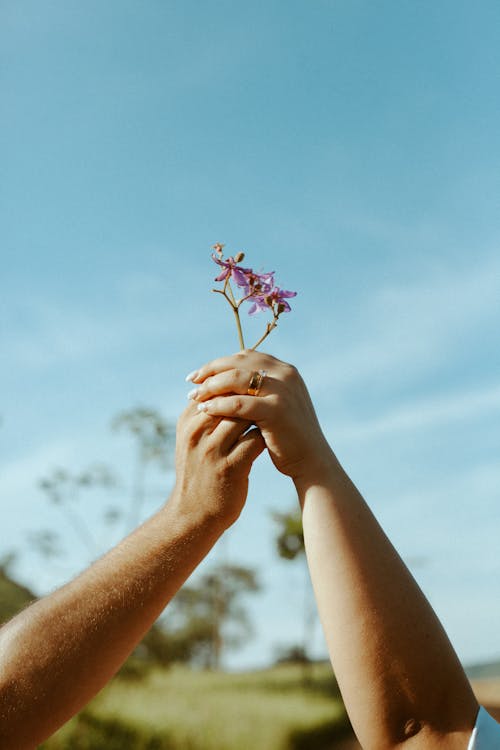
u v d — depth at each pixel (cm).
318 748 1791
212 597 3177
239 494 100
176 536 98
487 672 2902
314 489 97
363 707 90
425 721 90
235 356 104
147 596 95
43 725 90
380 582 92
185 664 2339
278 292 125
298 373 105
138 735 1517
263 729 1744
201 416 100
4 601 1575
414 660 90
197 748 1593
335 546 94
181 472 101
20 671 91
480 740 88
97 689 93
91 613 94
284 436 98
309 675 2280
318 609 95
